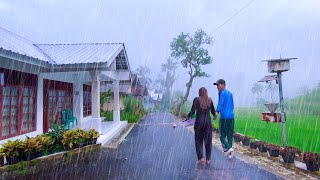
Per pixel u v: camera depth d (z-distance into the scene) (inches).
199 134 291.6
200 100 290.2
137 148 415.2
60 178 262.1
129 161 325.4
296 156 304.8
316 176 249.3
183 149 394.6
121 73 760.3
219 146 413.1
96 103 504.7
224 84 308.3
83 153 379.2
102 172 278.5
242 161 309.0
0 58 355.3
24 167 291.0
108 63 474.3
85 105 746.8
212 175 252.2
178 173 262.1
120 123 754.2
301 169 267.1
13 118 406.6
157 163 308.5
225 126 311.6
